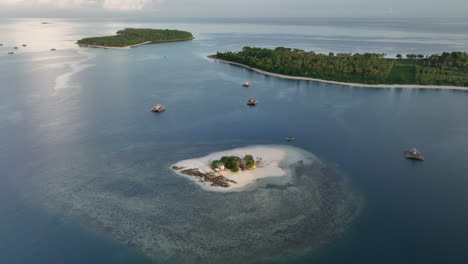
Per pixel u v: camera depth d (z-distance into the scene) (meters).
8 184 103.44
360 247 79.88
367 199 97.44
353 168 114.88
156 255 77.00
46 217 89.12
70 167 113.69
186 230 84.19
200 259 75.88
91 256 77.12
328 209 92.56
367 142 136.12
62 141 133.38
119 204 94.12
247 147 130.38
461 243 81.25
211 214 89.81
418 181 107.25
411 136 142.50
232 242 80.44
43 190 100.56
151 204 94.00
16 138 135.25
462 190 102.31
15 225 86.38
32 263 75.50
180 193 98.81
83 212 90.88
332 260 76.31
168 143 133.38
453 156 124.38
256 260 75.88
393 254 78.00
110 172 110.69
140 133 143.00
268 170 111.69
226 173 108.81
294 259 76.38
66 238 82.12
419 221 88.50
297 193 99.44
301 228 85.38
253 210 91.50
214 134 143.25
